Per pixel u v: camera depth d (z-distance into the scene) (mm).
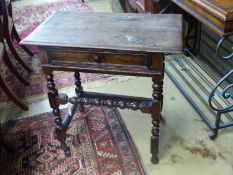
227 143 1441
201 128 1548
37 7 3500
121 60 1082
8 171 1361
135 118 1645
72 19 1316
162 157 1378
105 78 2043
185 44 2268
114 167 1335
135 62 1073
